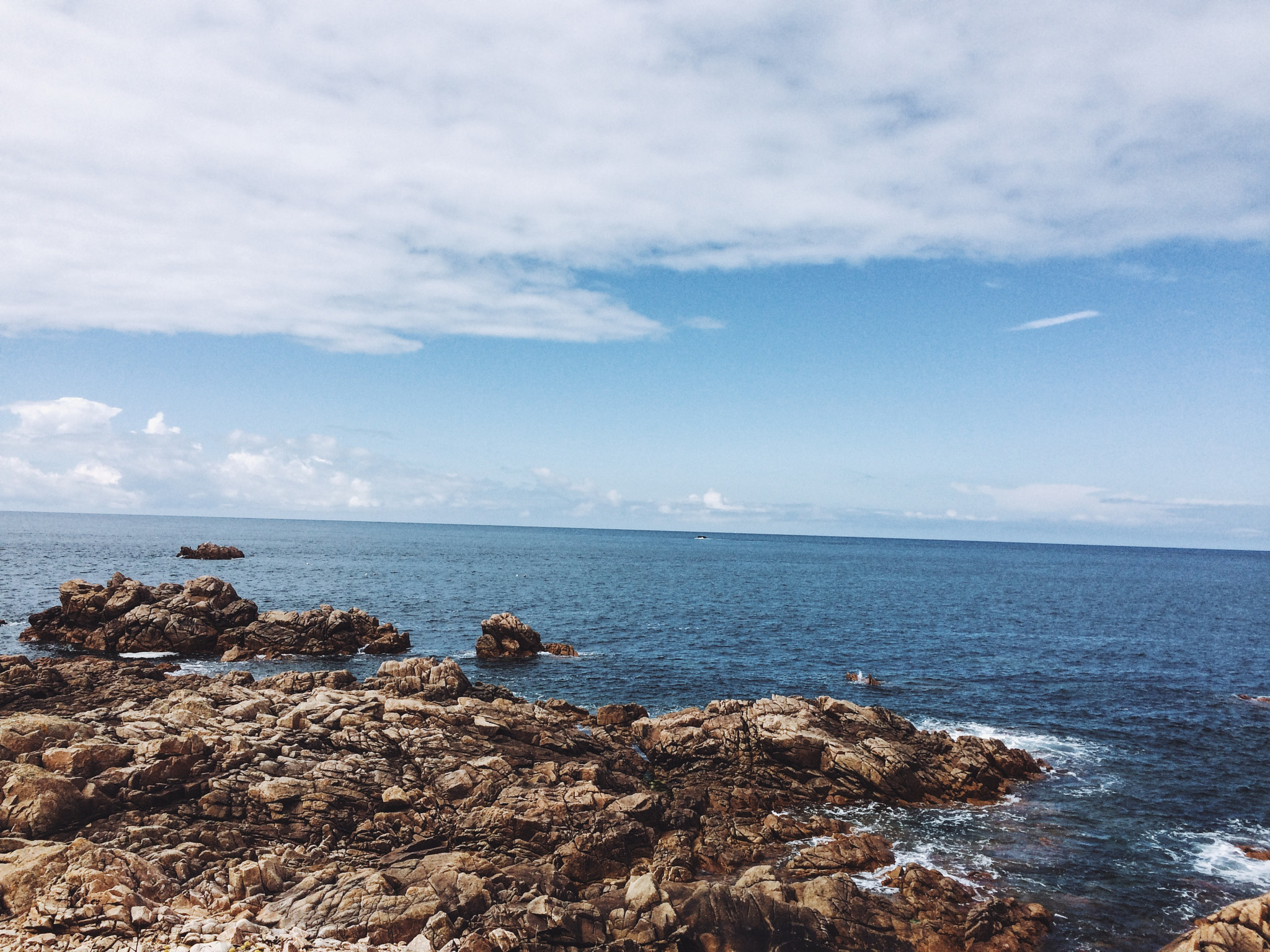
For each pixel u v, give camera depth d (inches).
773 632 2950.3
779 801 1246.9
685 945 784.9
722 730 1411.2
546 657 2370.8
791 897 884.6
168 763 1039.6
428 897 810.2
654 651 2509.8
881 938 831.7
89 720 1211.9
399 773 1161.4
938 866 1047.0
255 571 4798.2
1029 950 850.1
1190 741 1674.5
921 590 5108.3
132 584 2495.1
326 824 1018.7
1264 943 739.4
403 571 5295.3
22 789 909.2
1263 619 4065.0
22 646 2368.4
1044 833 1169.4
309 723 1263.5
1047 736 1688.0
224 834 954.1
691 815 1142.3
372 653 2396.7
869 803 1253.7
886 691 2039.9
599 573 5782.5
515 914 800.9
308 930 753.6
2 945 670.5
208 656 2303.2
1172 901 975.0
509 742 1336.1
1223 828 1213.1
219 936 717.3
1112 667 2486.5
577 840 989.2
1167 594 5477.4
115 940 690.2
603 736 1492.4
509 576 5231.3
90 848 823.1
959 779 1318.9
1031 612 3988.7
